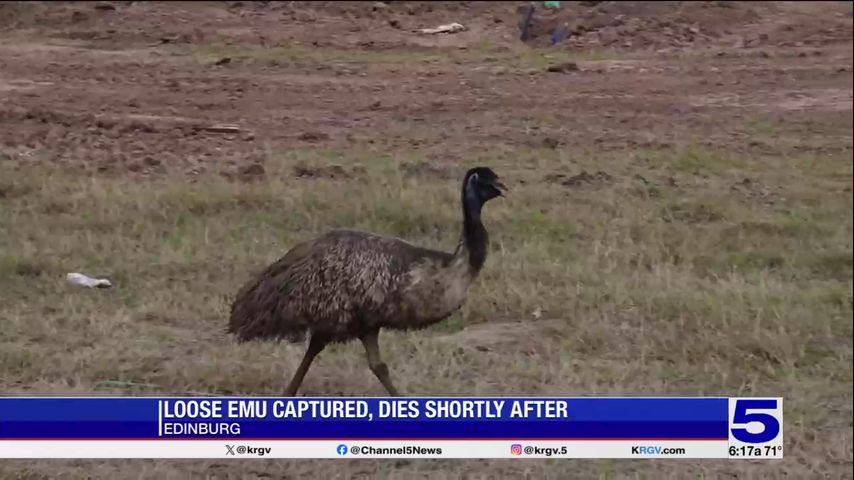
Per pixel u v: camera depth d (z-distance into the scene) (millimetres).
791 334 17188
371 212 21359
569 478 12203
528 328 16875
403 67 33812
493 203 22656
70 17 35031
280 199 21562
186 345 15031
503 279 18406
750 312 18047
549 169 25562
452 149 26781
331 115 28812
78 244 18094
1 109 20484
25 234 17984
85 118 25297
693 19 39906
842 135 30344
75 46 33062
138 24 35531
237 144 25641
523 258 19703
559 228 21641
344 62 33938
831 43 39219
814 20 41219
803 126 30984
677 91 33406
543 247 20375
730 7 41062
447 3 40469
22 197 19469
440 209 21719
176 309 16219
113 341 14828
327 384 14070
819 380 15945
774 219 23312
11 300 15875
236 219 20641
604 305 17703
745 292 18859
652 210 23297
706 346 16516
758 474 12680
